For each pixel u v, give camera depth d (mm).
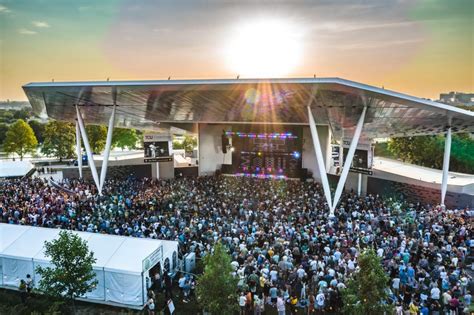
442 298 14461
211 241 19812
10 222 24438
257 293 15758
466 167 51906
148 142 44500
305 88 21453
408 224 23406
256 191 36875
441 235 21375
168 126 57281
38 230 19109
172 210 27766
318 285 15359
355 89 20812
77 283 14094
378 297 11711
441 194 30906
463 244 20125
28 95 27500
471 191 32406
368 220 24625
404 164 50375
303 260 17172
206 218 25344
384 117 31453
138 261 16234
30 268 17047
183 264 18812
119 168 49438
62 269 14078
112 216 25375
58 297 14398
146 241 17547
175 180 45844
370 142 34156
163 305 15812
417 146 56406
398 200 35375
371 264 12023
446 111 24703
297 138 45750
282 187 39750
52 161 60062
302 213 26047
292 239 20328
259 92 23219
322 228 21438
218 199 31312
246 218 24719
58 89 24844
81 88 24109
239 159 48406
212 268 13289
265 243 18656
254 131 47344
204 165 52688
